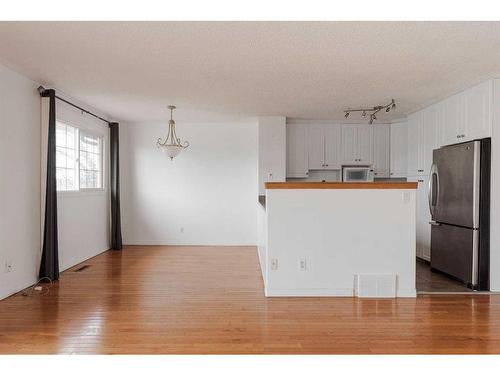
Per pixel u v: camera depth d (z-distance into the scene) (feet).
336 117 20.62
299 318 10.18
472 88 13.84
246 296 12.22
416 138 18.51
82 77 12.94
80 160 17.92
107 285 13.50
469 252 13.20
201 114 19.92
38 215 13.83
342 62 11.30
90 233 18.67
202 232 22.89
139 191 22.80
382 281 12.15
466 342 8.63
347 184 12.21
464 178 13.46
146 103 17.17
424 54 10.58
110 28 8.80
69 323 9.71
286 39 9.48
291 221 12.25
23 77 12.82
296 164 21.27
